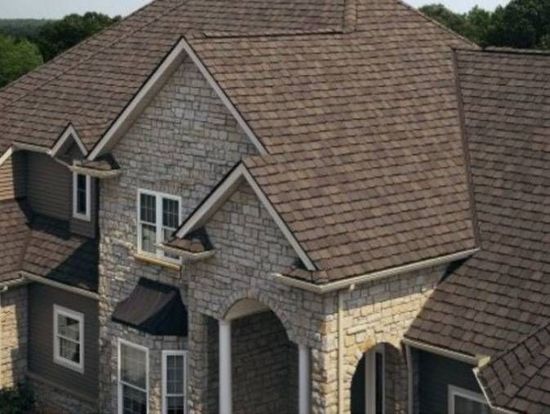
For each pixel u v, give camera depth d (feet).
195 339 81.92
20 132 108.17
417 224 77.10
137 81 103.19
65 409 102.89
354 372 78.23
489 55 94.73
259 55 83.61
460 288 76.89
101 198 93.40
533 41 308.81
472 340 72.90
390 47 93.45
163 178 87.25
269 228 74.84
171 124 85.76
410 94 89.25
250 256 76.48
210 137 82.84
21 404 103.60
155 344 85.76
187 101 84.02
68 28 368.07
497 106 89.35
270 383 85.81
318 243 71.61
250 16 102.01
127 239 91.45
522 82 90.17
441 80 93.04
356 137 81.61
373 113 84.99
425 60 94.32
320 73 85.71
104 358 94.58
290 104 81.05
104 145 90.58
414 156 82.99
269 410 86.02
